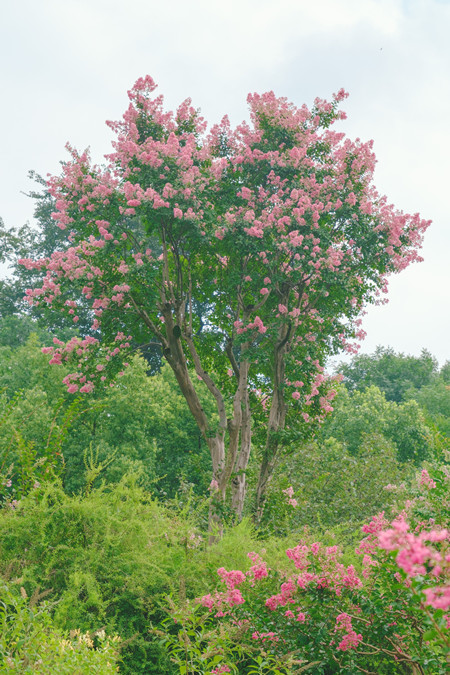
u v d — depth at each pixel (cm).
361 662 544
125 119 1352
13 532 587
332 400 1541
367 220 1350
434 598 261
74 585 534
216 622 564
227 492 1355
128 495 675
